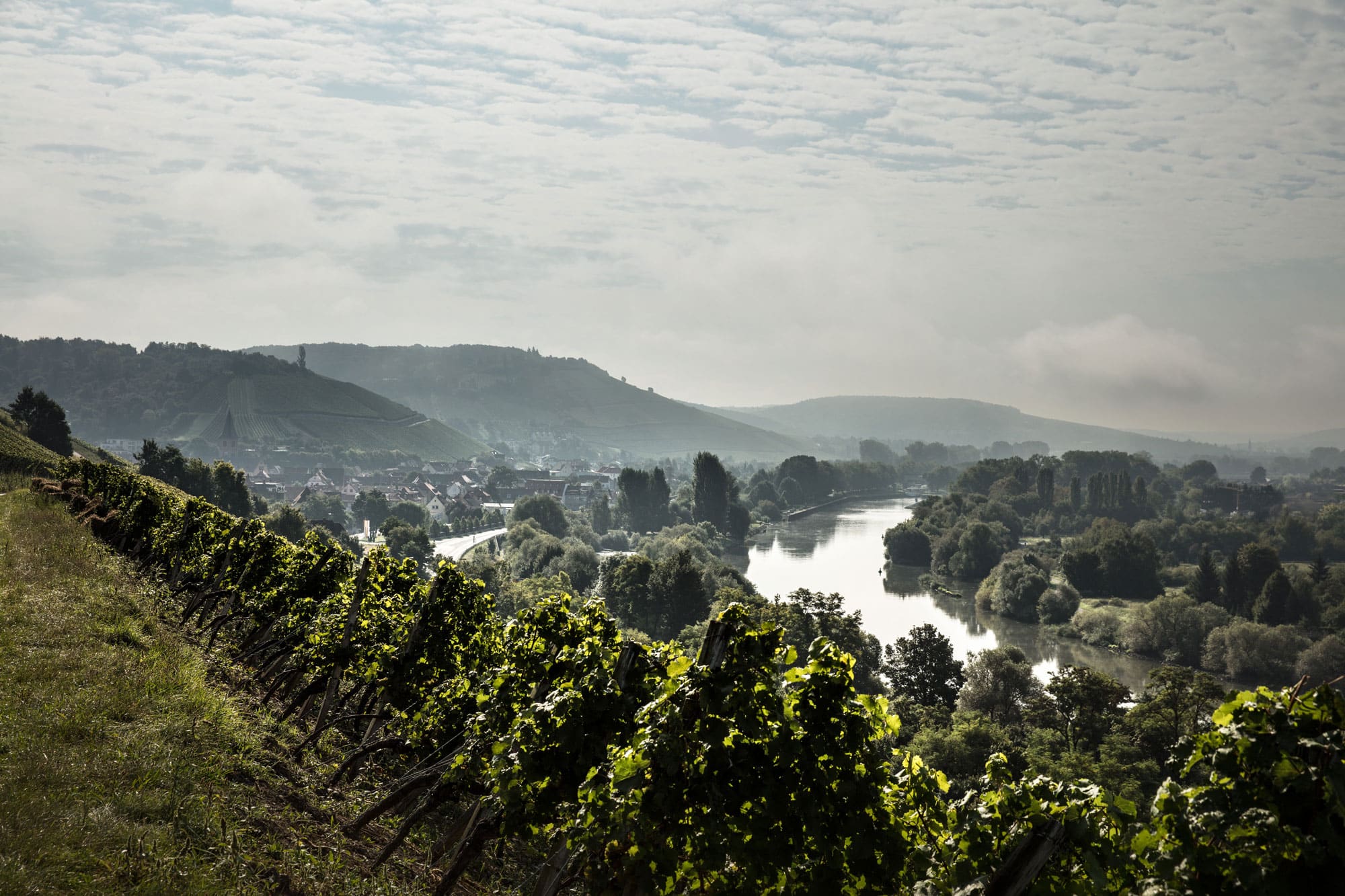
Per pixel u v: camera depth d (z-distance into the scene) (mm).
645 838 9094
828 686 9445
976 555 169875
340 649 19672
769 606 89125
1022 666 77375
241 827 10523
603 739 11477
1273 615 126438
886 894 9352
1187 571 160625
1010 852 7586
